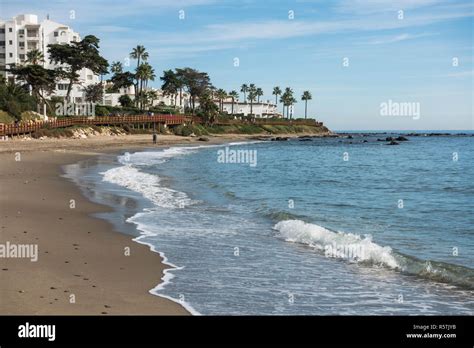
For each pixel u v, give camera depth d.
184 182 28.31
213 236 13.55
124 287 8.59
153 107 130.62
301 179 33.69
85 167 34.03
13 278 8.62
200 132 113.06
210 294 8.48
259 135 142.62
